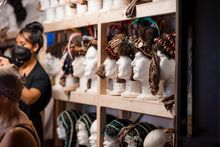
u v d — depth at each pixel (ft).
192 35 2.72
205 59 2.56
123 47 5.02
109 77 5.43
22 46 6.40
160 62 4.50
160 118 6.01
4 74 4.08
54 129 7.69
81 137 6.15
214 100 2.50
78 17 6.17
